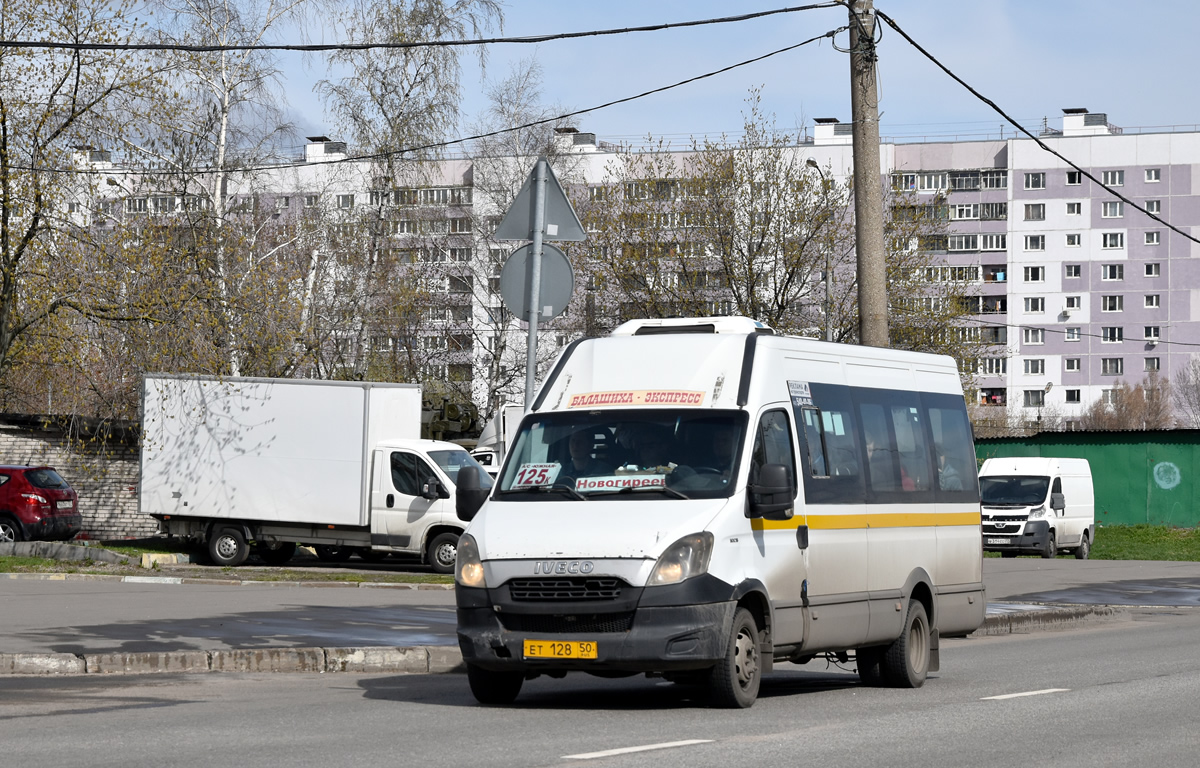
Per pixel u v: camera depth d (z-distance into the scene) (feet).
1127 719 60.70
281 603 119.55
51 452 228.43
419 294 304.71
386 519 175.94
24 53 172.65
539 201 76.89
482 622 61.98
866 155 112.16
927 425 85.66
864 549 75.36
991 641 114.11
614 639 59.98
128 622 99.55
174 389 183.52
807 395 73.10
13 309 178.40
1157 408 651.66
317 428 178.60
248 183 284.20
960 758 49.06
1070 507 258.37
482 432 243.40
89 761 46.34
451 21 289.33
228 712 61.57
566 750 49.24
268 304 215.72
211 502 181.37
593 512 63.31
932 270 286.25
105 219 187.01
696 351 70.44
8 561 161.68
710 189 282.77
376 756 47.62
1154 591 164.66
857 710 63.62
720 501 63.72
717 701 62.69
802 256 279.69
